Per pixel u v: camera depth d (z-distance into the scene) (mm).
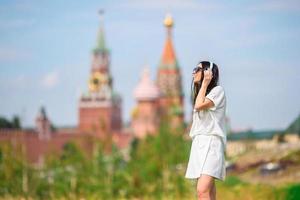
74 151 69312
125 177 60156
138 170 62062
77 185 59781
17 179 58125
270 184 39406
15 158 59562
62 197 58719
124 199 58438
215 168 11664
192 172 11812
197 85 12273
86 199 58312
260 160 49969
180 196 53094
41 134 181000
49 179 60875
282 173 44875
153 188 57812
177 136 68938
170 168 63406
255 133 81812
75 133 189625
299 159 47344
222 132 11859
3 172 57719
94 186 59625
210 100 11812
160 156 65188
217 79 12211
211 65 12172
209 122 11852
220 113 11930
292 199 31078
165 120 79375
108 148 70125
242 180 42531
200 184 11633
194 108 11992
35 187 58156
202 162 11695
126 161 68812
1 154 59312
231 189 38094
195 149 11859
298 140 53500
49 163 64250
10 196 57125
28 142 178250
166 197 54594
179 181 55438
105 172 61781
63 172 61906
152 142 70250
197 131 11914
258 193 35094
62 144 182750
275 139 61844
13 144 61406
